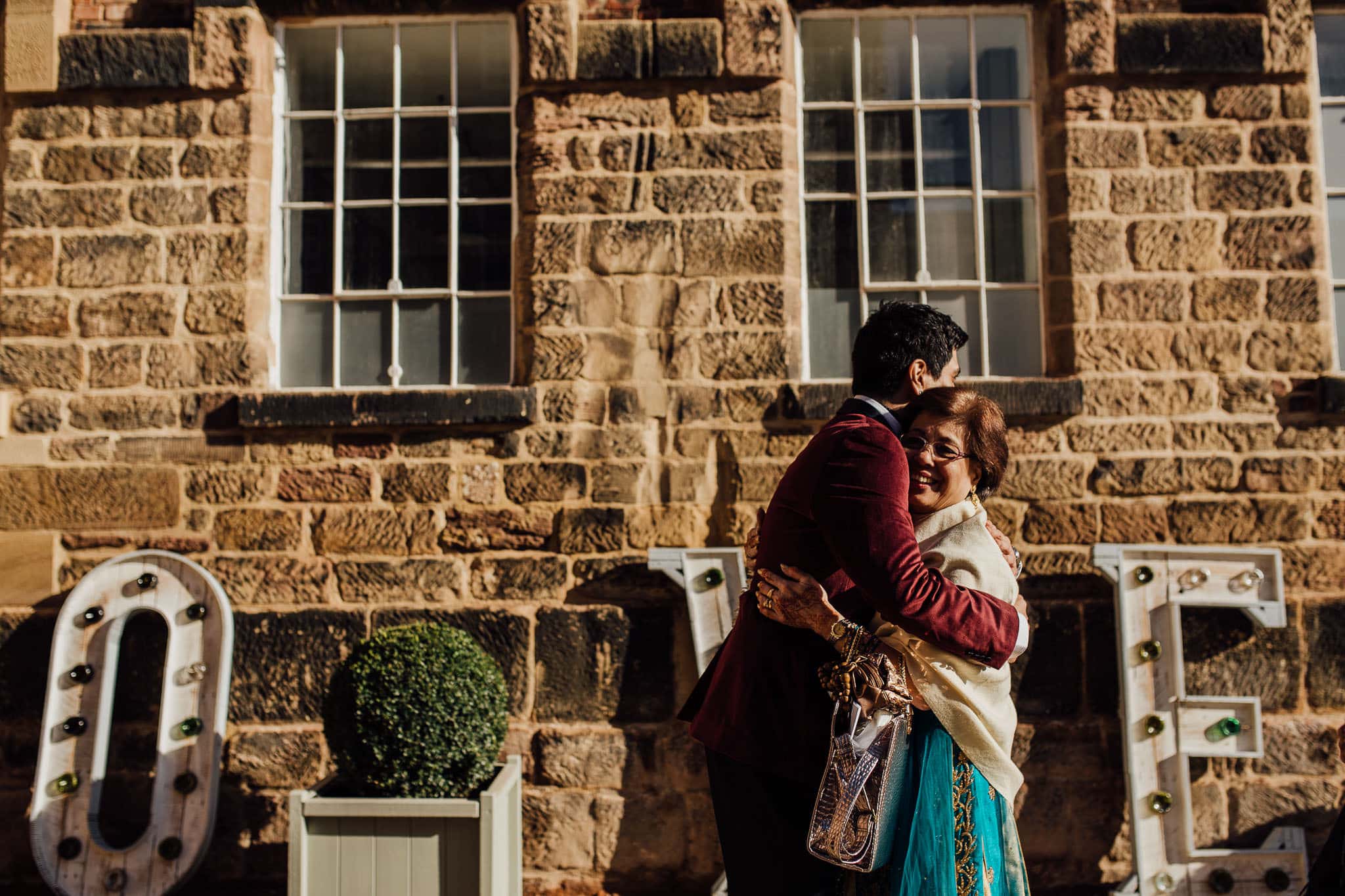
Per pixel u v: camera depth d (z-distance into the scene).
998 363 4.42
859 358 2.53
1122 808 4.03
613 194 4.25
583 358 4.20
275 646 4.12
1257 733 3.84
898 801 2.16
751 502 4.14
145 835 3.85
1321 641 4.05
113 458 4.20
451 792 3.48
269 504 4.18
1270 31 4.23
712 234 4.24
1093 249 4.21
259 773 4.07
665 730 4.09
